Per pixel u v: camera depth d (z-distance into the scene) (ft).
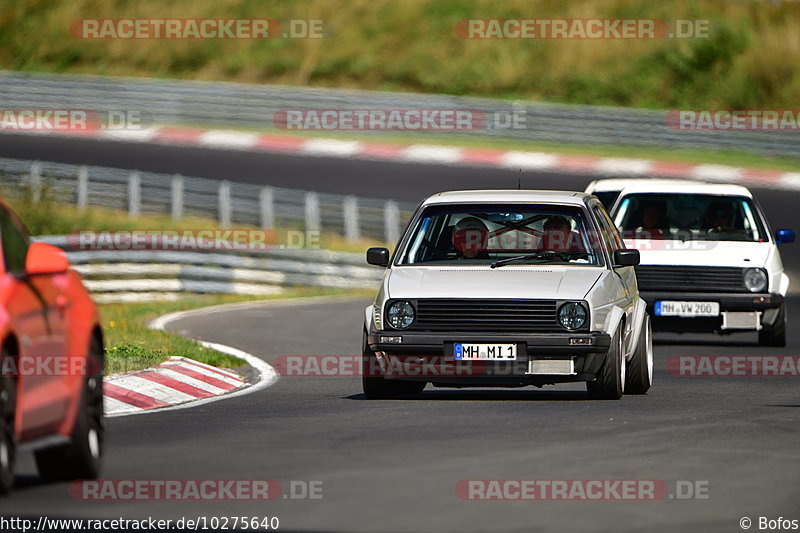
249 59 643.86
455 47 640.58
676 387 169.58
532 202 160.25
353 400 154.61
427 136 540.11
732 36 642.22
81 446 100.63
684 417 137.90
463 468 106.93
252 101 546.26
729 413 141.69
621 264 159.94
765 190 479.41
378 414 140.46
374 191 453.58
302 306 306.55
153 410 147.54
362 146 519.19
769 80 630.33
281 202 433.48
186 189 408.46
